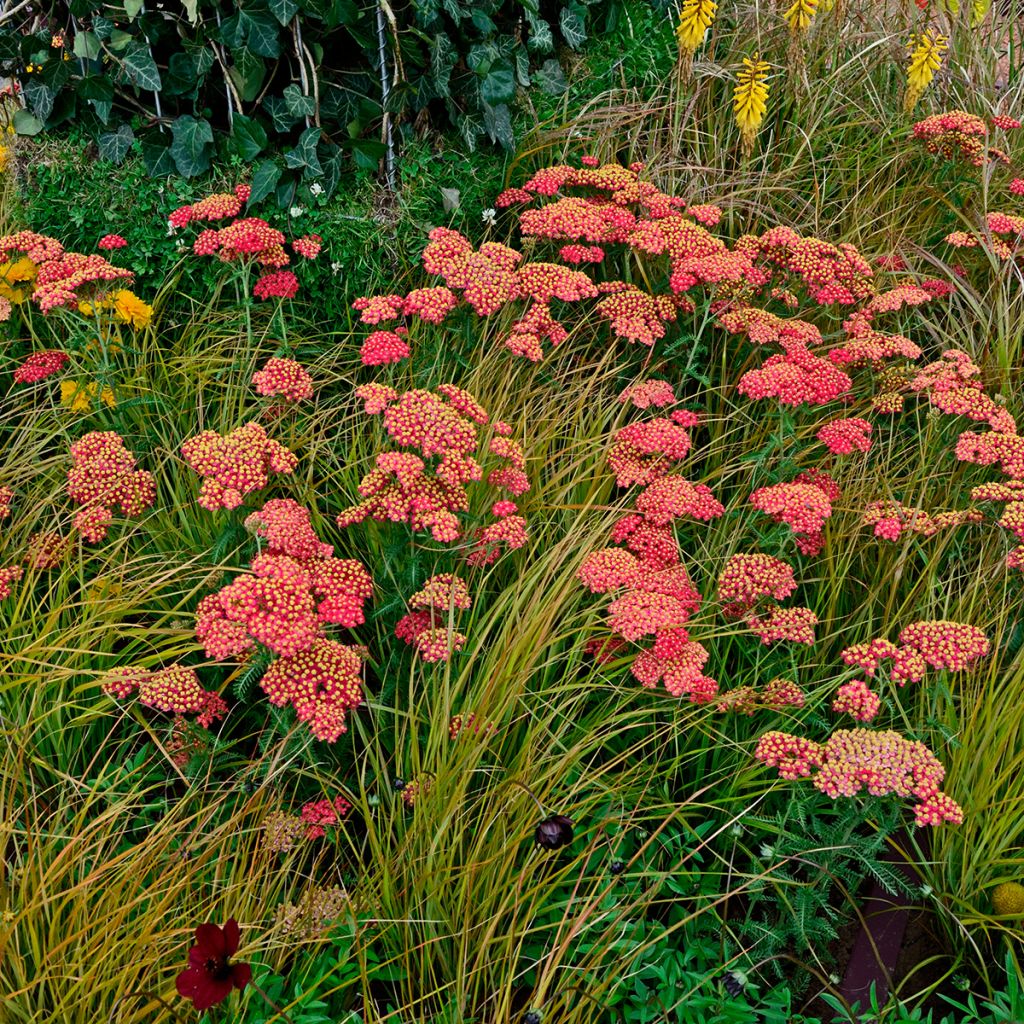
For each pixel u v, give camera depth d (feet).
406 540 8.95
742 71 14.79
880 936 8.01
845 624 9.88
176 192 12.16
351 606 8.18
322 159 12.20
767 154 14.60
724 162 14.67
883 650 8.13
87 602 8.61
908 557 10.07
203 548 9.63
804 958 7.97
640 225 11.89
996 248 13.01
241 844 8.09
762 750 7.70
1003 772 8.16
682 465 10.75
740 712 8.64
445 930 7.57
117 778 8.39
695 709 8.71
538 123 13.94
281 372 10.15
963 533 10.29
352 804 8.36
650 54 15.23
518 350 10.46
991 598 9.74
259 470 8.79
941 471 10.96
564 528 10.20
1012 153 15.75
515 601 8.83
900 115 15.42
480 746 7.64
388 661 8.97
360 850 8.41
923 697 8.83
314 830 7.96
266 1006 7.02
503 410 11.02
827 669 9.34
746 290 11.84
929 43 14.12
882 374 11.75
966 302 13.28
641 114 14.08
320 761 8.62
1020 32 17.66
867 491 10.64
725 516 10.28
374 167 12.24
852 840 7.70
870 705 7.86
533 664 8.50
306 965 7.27
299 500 10.11
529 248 12.40
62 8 12.32
